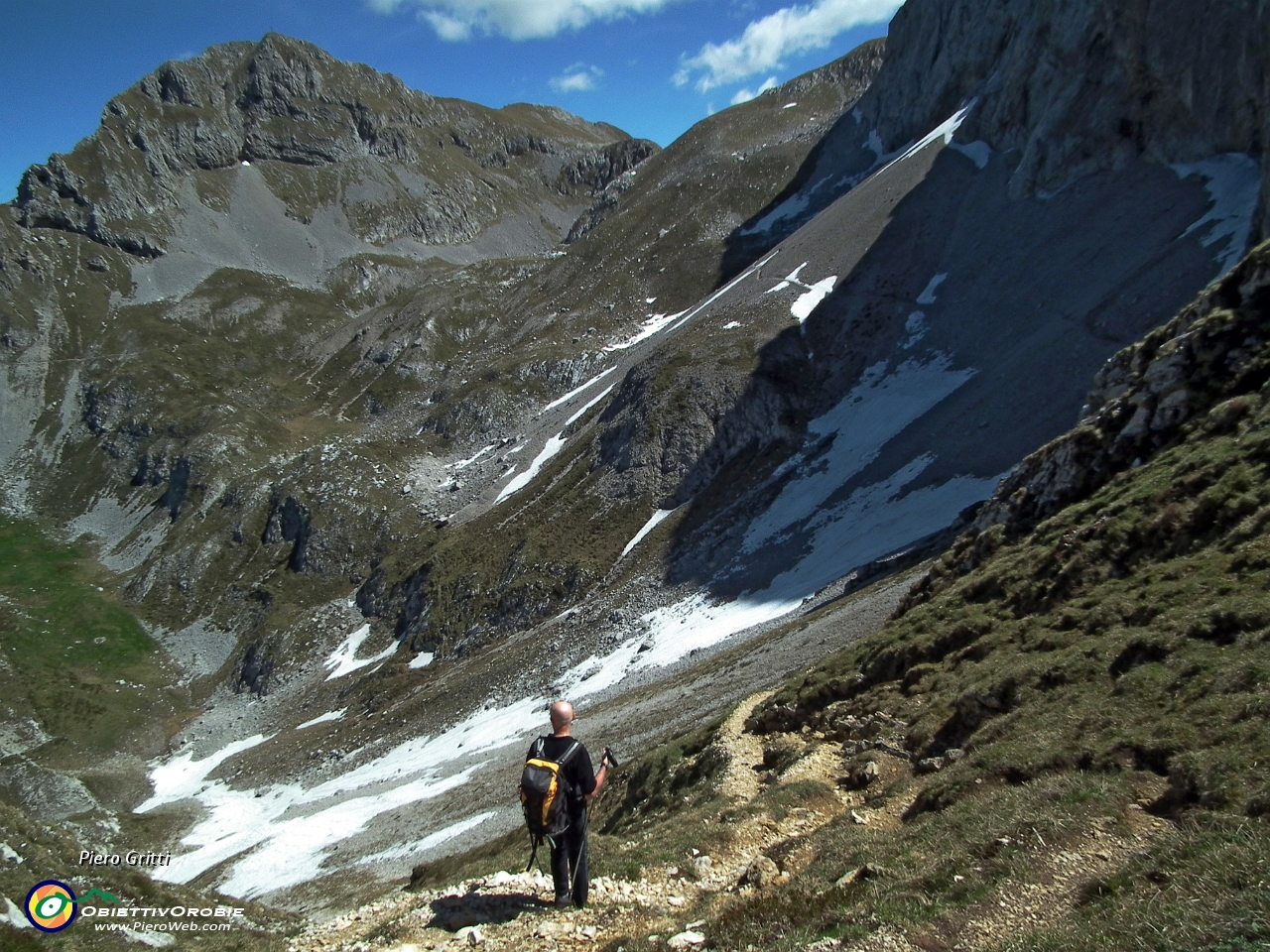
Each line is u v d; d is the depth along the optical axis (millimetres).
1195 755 10781
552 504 94500
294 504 128500
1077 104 80562
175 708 102938
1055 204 79688
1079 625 18344
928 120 132875
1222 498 18453
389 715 76625
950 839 11297
